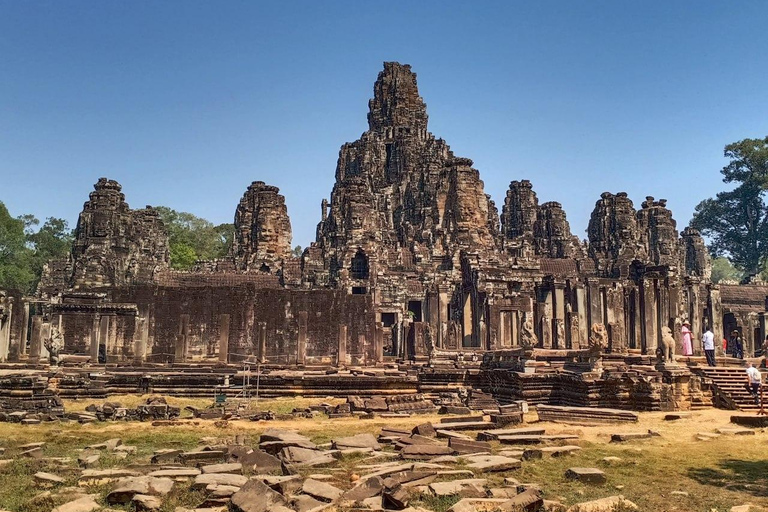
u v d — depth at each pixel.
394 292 75.88
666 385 36.09
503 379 39.91
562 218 108.88
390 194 113.38
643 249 95.50
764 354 47.69
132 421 30.03
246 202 95.69
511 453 22.47
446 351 54.34
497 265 74.75
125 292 53.56
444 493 16.38
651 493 18.03
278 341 53.47
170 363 49.00
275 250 86.81
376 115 128.75
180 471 18.05
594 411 30.94
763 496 17.86
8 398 31.50
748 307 91.75
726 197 146.75
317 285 77.75
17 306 52.34
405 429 27.28
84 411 32.41
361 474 18.78
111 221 65.88
